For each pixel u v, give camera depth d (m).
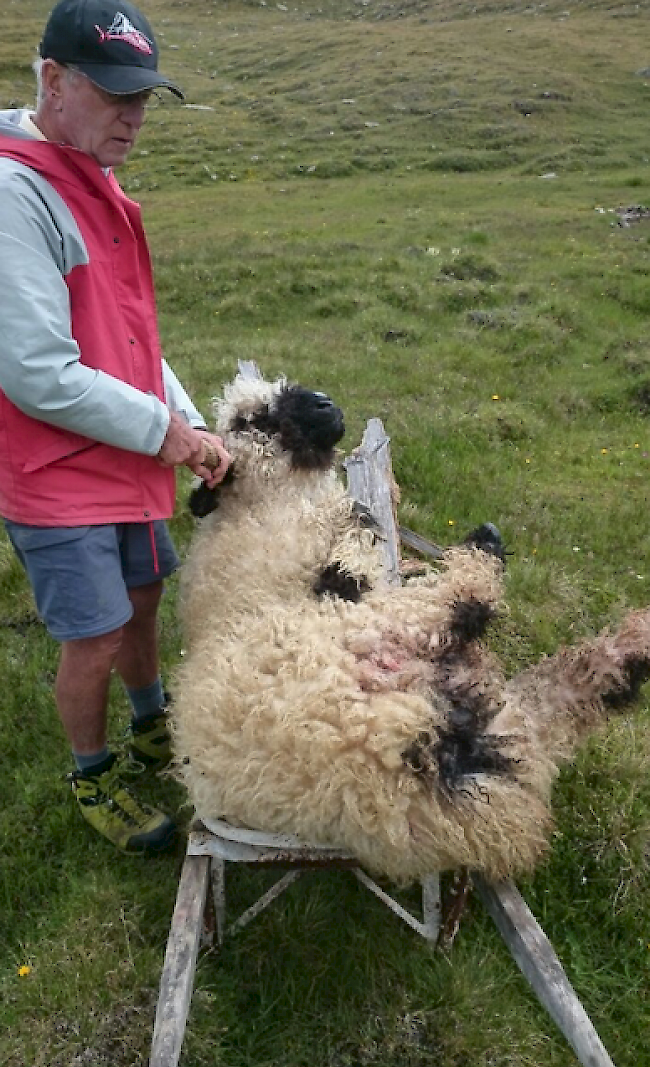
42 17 46.22
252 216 20.11
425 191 22.33
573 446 7.95
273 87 36.34
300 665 2.72
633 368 9.86
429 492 6.74
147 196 23.38
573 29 40.75
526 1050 2.88
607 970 3.21
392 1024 2.93
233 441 3.56
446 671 2.79
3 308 2.67
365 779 2.50
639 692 2.92
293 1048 2.92
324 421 3.51
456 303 12.37
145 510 3.20
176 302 13.11
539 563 5.86
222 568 3.40
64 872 3.54
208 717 2.78
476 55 36.66
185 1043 2.83
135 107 2.81
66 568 3.09
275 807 2.62
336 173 25.41
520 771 2.66
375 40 41.16
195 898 2.71
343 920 3.29
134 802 3.63
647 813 3.58
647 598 5.61
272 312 12.57
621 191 21.75
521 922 2.62
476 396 9.05
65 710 3.42
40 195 2.76
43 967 3.08
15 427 2.94
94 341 2.97
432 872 2.71
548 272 14.02
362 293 12.67
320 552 3.27
